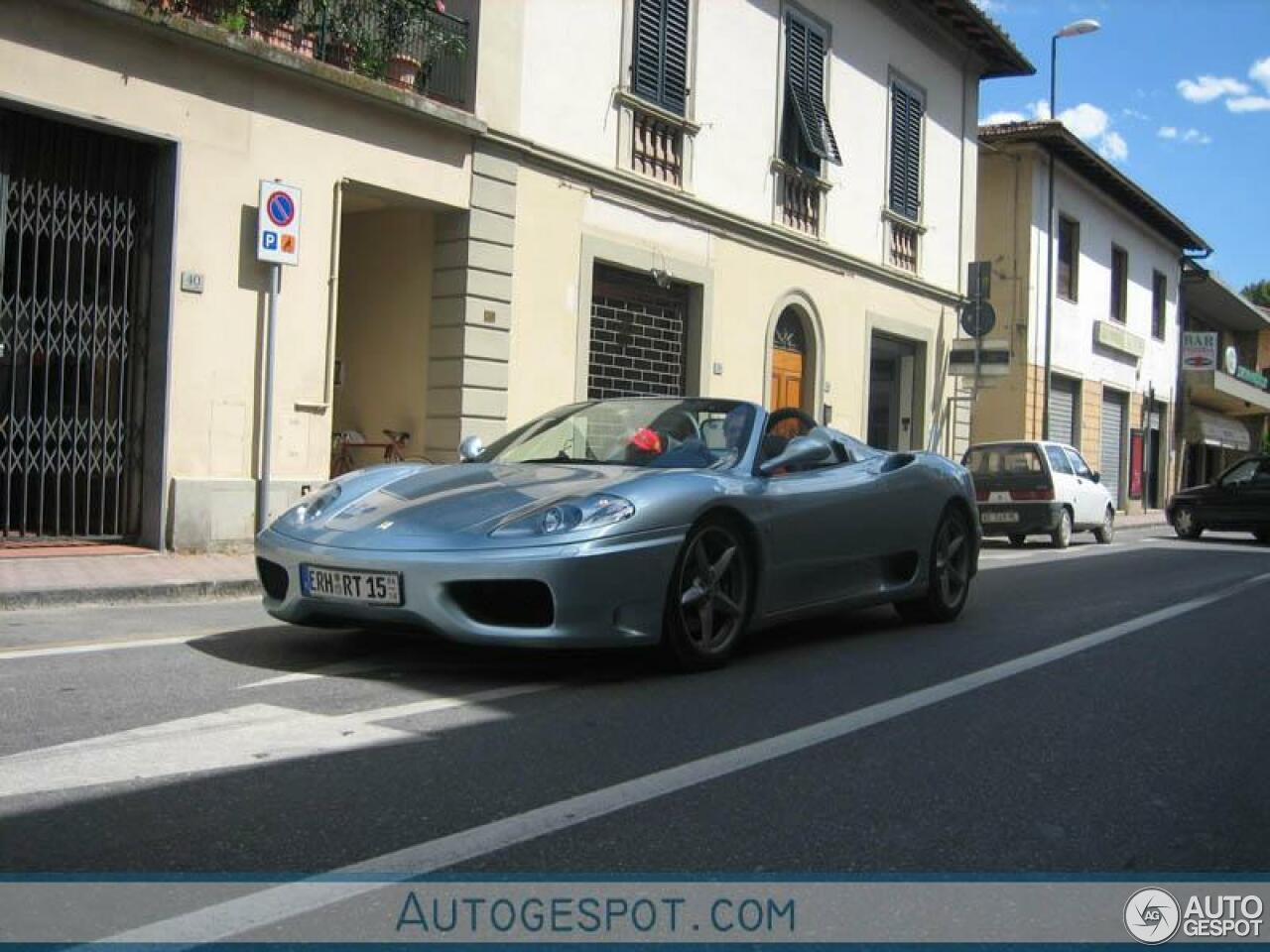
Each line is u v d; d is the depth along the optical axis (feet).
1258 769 14.05
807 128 53.21
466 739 13.67
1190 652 22.13
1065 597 30.66
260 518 31.94
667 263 46.09
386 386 39.58
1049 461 52.29
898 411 67.05
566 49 41.29
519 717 14.76
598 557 15.64
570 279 41.60
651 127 45.50
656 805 11.64
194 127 30.53
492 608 15.69
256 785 11.72
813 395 56.24
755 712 15.62
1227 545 57.41
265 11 32.19
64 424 29.37
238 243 31.65
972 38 68.03
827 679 18.04
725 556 17.89
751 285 51.16
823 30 55.88
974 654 20.93
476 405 37.99
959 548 24.76
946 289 67.62
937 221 67.56
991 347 65.62
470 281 37.73
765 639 21.75
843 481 20.95
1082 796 12.66
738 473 18.75
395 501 17.29
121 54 28.89
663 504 16.66
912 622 24.49
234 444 31.78
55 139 28.78
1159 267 110.63
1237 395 124.98
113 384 30.27
